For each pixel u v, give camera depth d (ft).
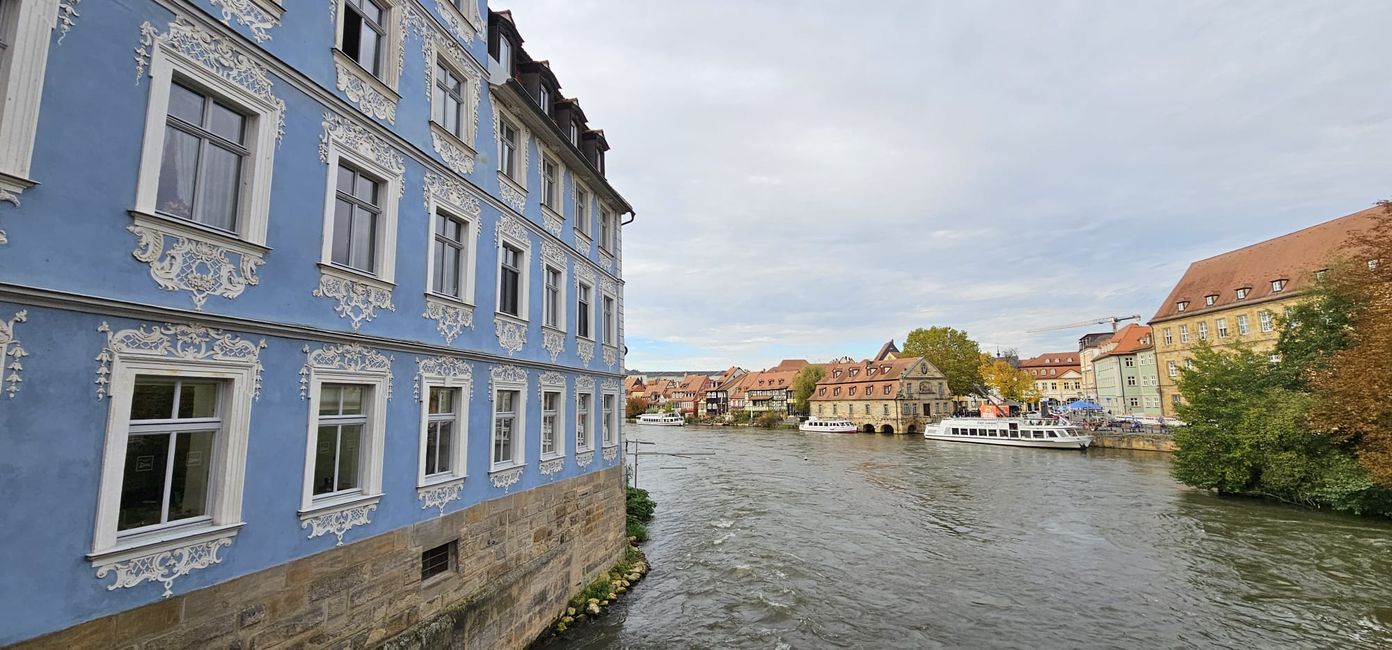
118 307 15.79
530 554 35.60
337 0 23.89
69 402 14.98
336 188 23.11
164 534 16.96
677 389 476.54
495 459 33.32
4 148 13.85
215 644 17.94
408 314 26.58
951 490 99.50
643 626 39.88
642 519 75.41
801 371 325.21
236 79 19.39
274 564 19.84
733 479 115.44
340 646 22.12
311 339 21.62
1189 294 193.47
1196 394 93.15
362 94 24.73
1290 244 168.45
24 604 13.97
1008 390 282.77
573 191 46.47
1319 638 38.37
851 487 104.01
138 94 16.63
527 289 37.60
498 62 37.65
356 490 23.67
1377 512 69.97
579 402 45.19
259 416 19.62
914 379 258.57
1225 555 56.95
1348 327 88.07
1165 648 37.52
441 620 27.04
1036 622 41.83
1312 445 79.00
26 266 14.15
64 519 14.78
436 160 28.94
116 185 15.99
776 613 43.09
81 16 15.55
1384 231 69.92
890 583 50.14
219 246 18.53
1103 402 261.85
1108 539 64.54
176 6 17.65
